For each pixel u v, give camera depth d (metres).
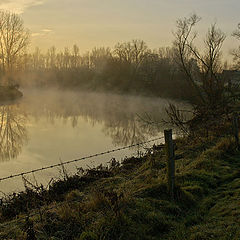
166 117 35.22
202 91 23.41
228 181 8.76
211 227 6.06
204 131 14.88
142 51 71.94
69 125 30.86
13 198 9.70
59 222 6.13
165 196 7.38
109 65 74.44
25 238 5.51
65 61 105.62
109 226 5.79
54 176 13.59
